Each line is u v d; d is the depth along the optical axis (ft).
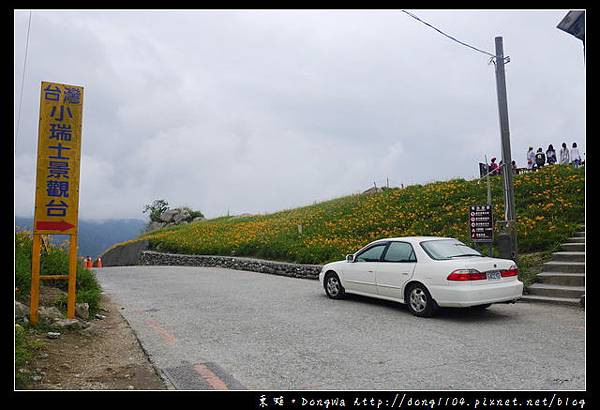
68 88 25.40
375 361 19.79
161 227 144.05
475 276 26.32
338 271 34.71
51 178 24.84
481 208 37.63
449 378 17.65
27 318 23.80
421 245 29.48
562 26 35.29
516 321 26.68
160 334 25.00
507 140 39.17
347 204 75.36
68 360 19.81
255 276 53.67
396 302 32.01
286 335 24.38
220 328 26.23
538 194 50.85
